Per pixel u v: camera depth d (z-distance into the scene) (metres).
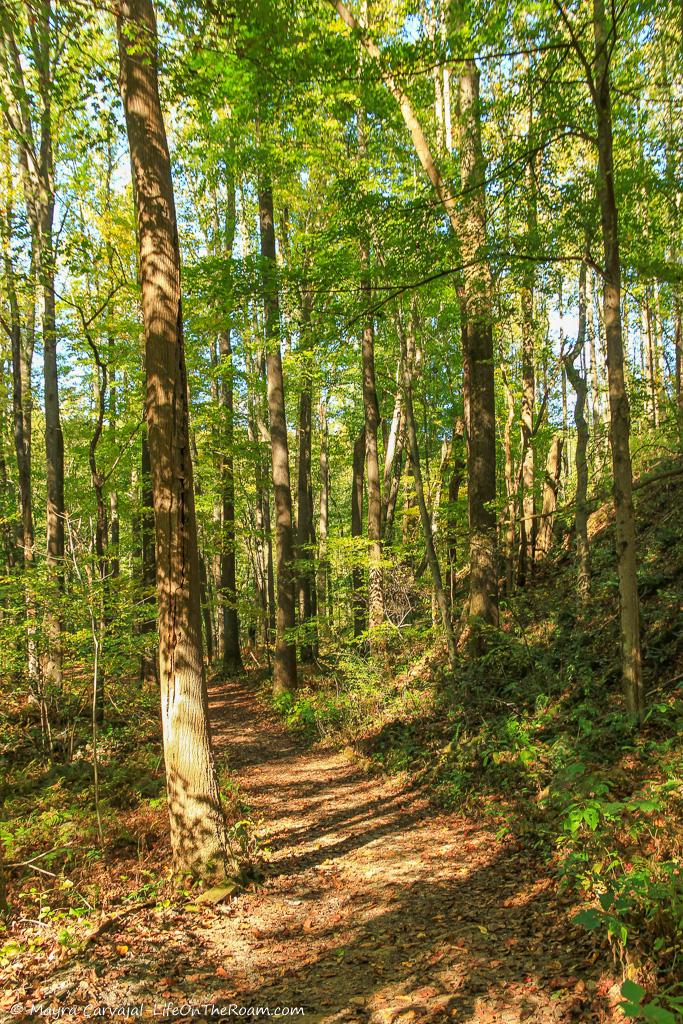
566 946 4.16
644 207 8.31
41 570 8.95
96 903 5.59
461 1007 3.70
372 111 10.16
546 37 7.31
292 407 24.61
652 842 4.69
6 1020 3.81
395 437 18.72
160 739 11.70
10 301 12.59
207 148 11.68
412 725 10.87
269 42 7.25
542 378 14.77
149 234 6.27
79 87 7.30
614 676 8.23
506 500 11.58
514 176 8.02
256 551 26.67
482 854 6.25
